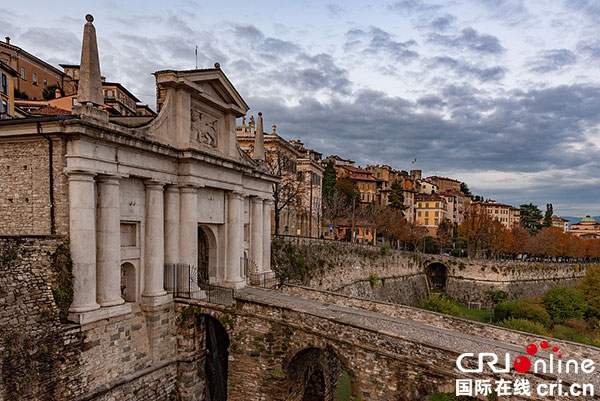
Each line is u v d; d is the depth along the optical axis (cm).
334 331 1992
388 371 1852
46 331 1664
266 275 3441
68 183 1862
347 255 5347
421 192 15625
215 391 2712
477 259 7788
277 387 2150
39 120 1812
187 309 2375
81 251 1844
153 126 2275
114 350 1989
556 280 8181
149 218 2294
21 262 1669
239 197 3042
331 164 9700
